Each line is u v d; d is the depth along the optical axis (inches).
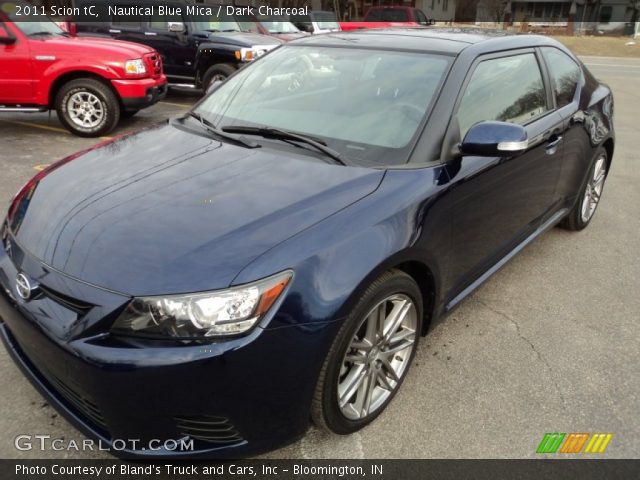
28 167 224.2
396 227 88.5
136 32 382.0
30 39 269.9
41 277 80.2
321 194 89.4
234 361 72.7
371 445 93.3
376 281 86.5
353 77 119.6
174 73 386.6
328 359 80.4
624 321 135.1
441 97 108.0
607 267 163.6
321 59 127.3
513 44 133.9
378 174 96.0
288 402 78.2
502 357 118.2
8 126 298.7
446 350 119.7
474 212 110.0
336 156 100.8
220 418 75.7
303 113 116.0
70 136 282.0
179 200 88.3
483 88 118.3
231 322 72.7
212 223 82.2
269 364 74.9
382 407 98.1
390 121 107.6
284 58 134.0
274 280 75.0
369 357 92.2
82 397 77.6
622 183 247.1
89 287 75.4
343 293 79.1
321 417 85.7
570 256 169.9
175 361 71.3
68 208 89.4
